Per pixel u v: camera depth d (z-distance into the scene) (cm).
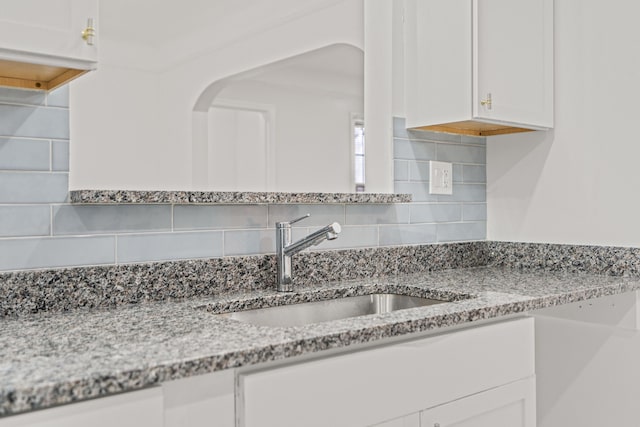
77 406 82
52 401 76
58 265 135
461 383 135
